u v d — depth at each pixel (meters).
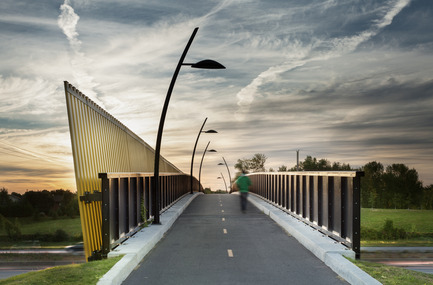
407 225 54.34
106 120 12.70
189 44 16.05
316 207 12.70
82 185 9.44
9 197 67.81
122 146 15.14
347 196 9.54
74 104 9.55
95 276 7.11
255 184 35.03
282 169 129.38
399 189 158.25
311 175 13.34
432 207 155.12
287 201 18.30
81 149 9.72
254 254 10.14
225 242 12.03
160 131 15.91
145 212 14.21
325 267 8.64
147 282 7.55
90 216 9.66
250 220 18.02
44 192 67.19
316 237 11.06
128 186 11.37
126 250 9.25
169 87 16.23
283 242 11.93
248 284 7.36
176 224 16.70
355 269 7.46
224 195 45.56
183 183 38.00
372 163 168.75
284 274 8.06
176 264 9.05
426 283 6.85
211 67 16.17
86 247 9.10
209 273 8.20
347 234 9.51
